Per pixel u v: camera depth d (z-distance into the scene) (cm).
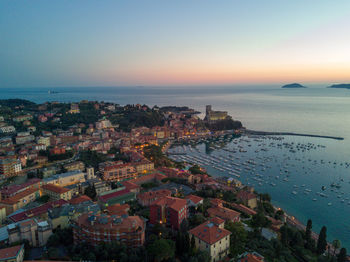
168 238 12625
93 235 11512
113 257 10688
